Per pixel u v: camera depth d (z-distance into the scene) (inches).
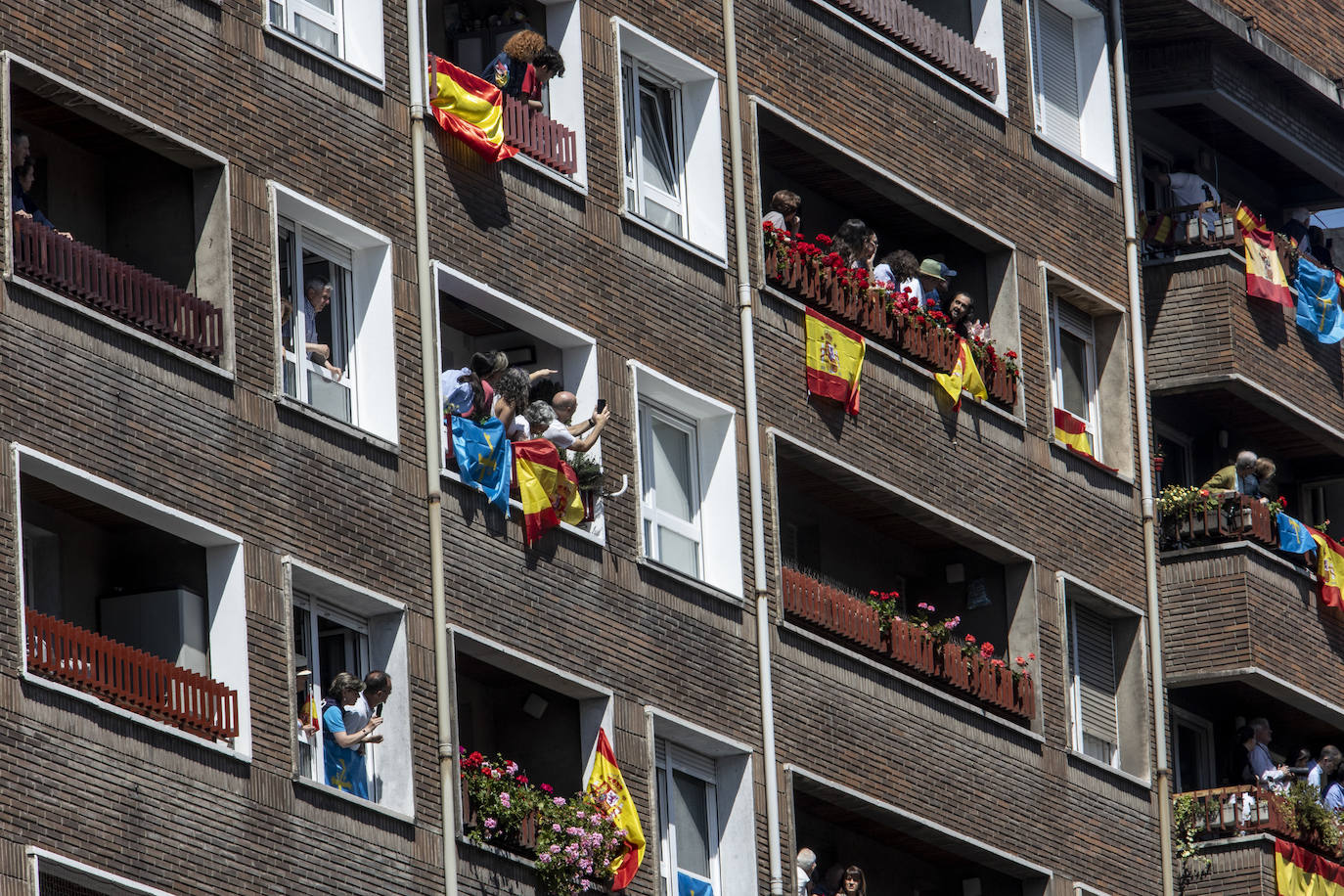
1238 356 5388.8
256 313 3700.8
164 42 3659.0
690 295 4360.2
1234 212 5457.7
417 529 3858.3
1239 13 5743.1
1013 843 4722.0
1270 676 5270.7
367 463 3806.6
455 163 4030.5
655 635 4173.2
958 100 4968.0
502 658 3934.5
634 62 4431.6
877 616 4591.5
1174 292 5423.2
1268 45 5610.2
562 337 4156.0
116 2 3607.3
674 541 4318.4
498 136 4062.5
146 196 3708.2
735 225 4471.0
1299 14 5935.0
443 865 3789.4
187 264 3683.6
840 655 4480.8
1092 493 5068.9
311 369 3814.0
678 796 4247.0
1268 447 5782.5
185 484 3555.6
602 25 4318.4
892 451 4665.4
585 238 4212.6
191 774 3481.8
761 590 4357.8
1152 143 5659.5
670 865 4205.2
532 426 4042.8
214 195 3686.0
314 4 3939.5
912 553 4945.9
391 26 3988.7
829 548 4768.7
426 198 3971.5
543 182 4165.8
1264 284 5467.5
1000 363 4913.9
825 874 4584.2
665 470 4343.0
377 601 3782.0
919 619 4719.5
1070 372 5191.9
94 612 3607.3
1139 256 5305.1
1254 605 5275.6
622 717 4094.5
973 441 4837.6
